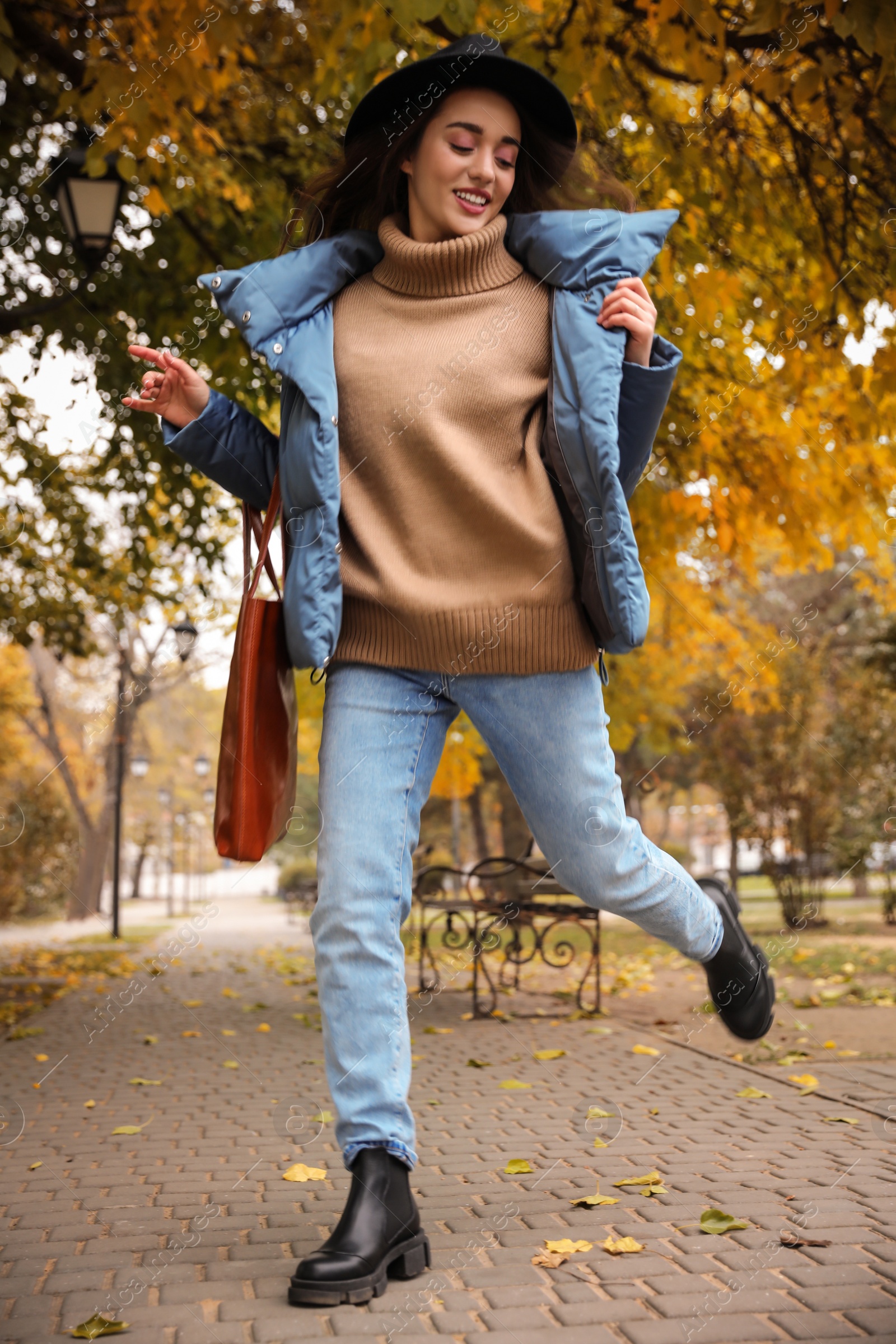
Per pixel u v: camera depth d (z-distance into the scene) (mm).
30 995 8906
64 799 26031
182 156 6398
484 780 20797
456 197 2295
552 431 2186
